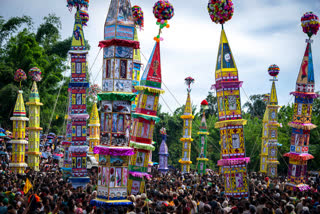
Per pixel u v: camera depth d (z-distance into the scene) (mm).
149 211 13906
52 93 68500
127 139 17719
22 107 33344
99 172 17781
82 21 26938
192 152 64125
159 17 22859
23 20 74812
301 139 24781
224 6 20531
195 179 27438
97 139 38219
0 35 74750
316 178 33969
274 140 38625
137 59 28328
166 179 29047
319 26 24500
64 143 28781
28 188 20891
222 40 21047
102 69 18312
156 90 22891
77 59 25328
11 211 14094
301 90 24922
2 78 64688
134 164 22594
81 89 25219
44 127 62875
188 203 15508
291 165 25047
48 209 13977
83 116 24969
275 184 27953
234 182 20188
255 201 16266
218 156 65312
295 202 18656
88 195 18000
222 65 20781
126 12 18172
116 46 17859
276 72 38250
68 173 28281
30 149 33625
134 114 22531
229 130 20422
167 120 66438
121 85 17828
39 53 68062
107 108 17734
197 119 71312
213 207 15961
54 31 77125
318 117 50750
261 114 74312
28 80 65188
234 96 20531
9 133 55750
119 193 17281
